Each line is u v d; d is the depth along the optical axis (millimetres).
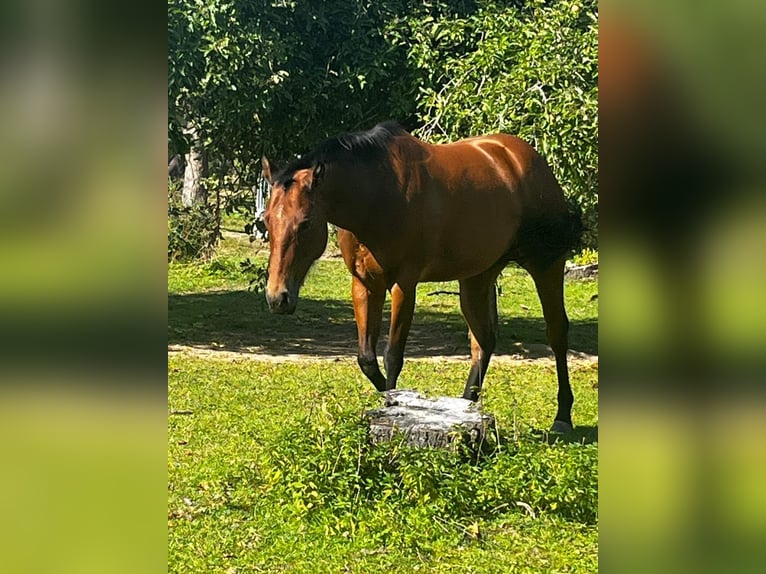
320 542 4547
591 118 8664
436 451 5035
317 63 10695
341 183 5930
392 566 4273
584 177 8891
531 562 4332
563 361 7250
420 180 6301
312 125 10750
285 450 5180
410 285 6387
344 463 4996
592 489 4949
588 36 8867
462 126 9602
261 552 4430
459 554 4426
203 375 8984
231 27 9578
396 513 4715
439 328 12297
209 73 9539
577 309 13883
